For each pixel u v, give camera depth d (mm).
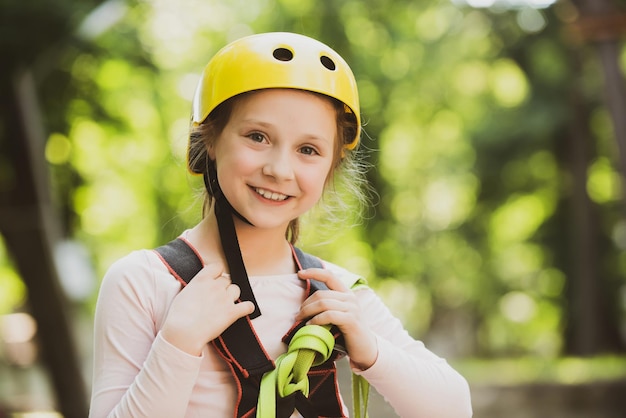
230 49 2035
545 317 23141
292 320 2100
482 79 18359
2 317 18156
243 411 1964
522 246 20547
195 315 1918
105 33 11055
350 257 19500
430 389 2158
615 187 18094
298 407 2021
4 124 8359
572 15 9320
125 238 18031
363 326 2082
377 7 16609
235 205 2039
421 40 17750
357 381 2189
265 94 1992
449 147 19078
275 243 2162
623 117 8805
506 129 17500
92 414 1958
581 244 17172
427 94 18328
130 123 13258
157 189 16469
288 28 16047
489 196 19062
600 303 17406
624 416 9883
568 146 17797
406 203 19750
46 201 8828
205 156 2162
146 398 1857
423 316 21984
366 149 2547
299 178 2010
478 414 9984
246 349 1988
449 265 20234
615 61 8820
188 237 2137
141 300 2012
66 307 8969
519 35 17469
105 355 1997
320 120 2020
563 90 17172
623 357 14773
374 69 16906
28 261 8734
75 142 12273
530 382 10195
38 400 10883
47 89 10680
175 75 15406
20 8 7074
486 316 21938
